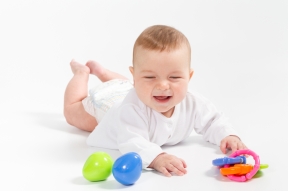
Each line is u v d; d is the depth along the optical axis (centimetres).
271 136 287
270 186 211
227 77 448
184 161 233
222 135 270
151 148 236
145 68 238
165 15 525
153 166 232
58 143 283
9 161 250
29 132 307
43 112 358
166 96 244
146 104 249
